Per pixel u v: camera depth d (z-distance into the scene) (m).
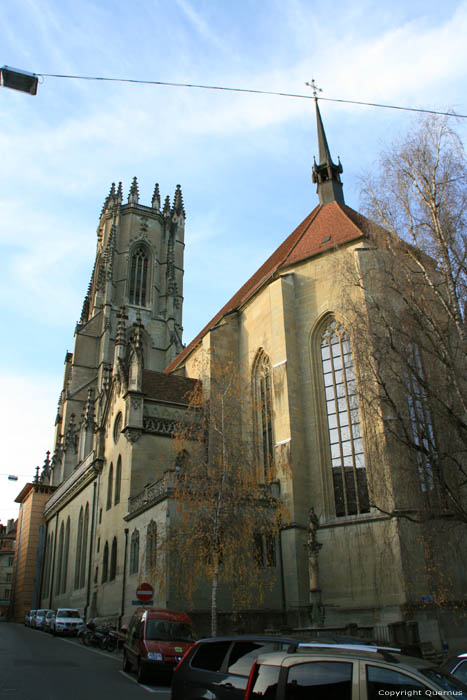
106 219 108.56
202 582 33.88
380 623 31.53
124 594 41.25
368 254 34.53
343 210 49.62
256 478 34.12
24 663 25.30
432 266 25.78
